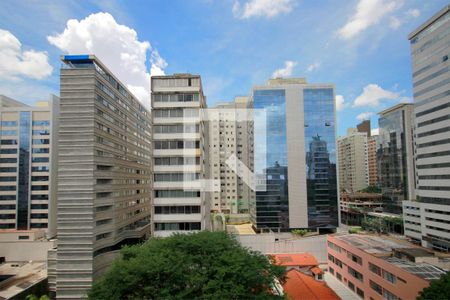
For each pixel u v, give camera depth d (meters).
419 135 60.31
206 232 28.66
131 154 53.19
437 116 55.47
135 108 56.12
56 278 34.41
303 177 65.62
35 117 66.25
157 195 35.97
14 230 57.06
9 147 65.19
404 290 26.44
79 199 35.22
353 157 103.94
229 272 20.09
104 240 38.44
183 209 35.81
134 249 26.55
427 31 57.91
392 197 78.31
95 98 36.94
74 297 33.75
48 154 65.25
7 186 64.38
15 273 44.22
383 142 82.69
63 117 36.09
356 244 37.75
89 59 36.91
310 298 29.77
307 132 66.25
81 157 35.75
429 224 57.19
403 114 74.44
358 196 92.81
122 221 46.66
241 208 71.62
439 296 19.84
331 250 43.62
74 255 34.50
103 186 38.91
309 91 66.88
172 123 36.59
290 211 64.94
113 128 43.72
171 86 37.06
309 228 64.75
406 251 31.91
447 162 53.19
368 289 32.56
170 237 27.17
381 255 32.12
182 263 21.20
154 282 20.11
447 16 53.34
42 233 57.25
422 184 59.41
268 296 19.81
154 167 36.22
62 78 36.41
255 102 66.81
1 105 66.06
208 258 22.09
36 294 34.94
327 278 41.53
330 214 65.06
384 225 73.50
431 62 56.88
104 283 21.50
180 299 18.47
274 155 66.00
